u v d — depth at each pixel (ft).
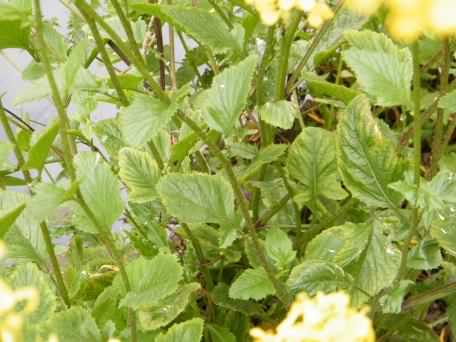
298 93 2.89
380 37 1.88
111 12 2.57
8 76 3.24
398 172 1.69
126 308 1.96
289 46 1.94
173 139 2.51
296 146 2.08
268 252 1.92
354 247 1.78
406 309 2.05
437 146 2.04
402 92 1.57
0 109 1.91
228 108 1.75
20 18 1.58
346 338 1.04
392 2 0.82
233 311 2.16
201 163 2.33
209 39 1.89
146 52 2.63
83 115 2.11
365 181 1.71
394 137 2.14
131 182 1.96
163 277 1.73
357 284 1.77
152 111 1.64
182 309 1.93
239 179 2.01
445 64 1.87
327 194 2.09
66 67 1.64
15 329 1.07
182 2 2.40
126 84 1.95
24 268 1.78
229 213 1.88
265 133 2.16
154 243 2.21
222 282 2.23
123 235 2.49
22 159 1.97
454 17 0.79
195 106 2.18
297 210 2.20
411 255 1.77
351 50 1.61
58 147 2.32
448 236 1.73
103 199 1.74
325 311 1.06
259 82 2.05
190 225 2.23
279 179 2.25
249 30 1.94
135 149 1.98
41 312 1.74
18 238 1.93
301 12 1.86
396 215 1.77
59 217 2.39
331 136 2.07
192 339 1.72
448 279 2.03
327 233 1.94
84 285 2.21
